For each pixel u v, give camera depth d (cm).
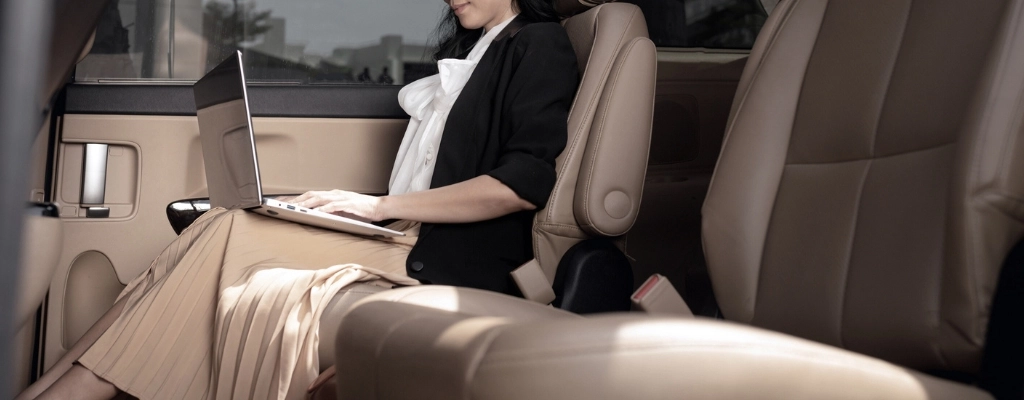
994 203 91
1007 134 92
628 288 157
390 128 202
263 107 195
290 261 145
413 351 72
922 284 96
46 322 184
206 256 141
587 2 178
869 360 74
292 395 119
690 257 201
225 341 126
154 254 191
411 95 187
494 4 187
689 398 64
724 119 203
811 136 122
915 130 106
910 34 112
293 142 197
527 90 164
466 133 171
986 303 91
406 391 72
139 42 192
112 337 132
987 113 93
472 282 161
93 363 130
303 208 146
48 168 187
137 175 191
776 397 67
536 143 158
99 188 189
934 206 98
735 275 124
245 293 128
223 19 196
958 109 99
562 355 63
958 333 92
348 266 129
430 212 159
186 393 133
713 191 129
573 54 172
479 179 158
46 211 90
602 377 62
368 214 160
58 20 64
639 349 63
